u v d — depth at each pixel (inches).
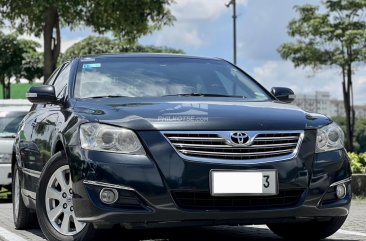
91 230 514.6
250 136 493.0
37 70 3695.9
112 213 482.9
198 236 614.5
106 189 485.4
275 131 500.4
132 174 481.7
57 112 587.8
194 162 482.9
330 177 510.9
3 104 1286.9
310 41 3885.3
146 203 481.1
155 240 587.2
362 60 3801.7
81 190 495.2
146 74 616.1
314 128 515.2
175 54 664.4
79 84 598.9
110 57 644.1
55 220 550.3
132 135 490.0
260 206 492.4
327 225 557.0
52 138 567.8
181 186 480.7
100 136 495.8
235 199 488.1
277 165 493.7
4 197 1253.1
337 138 525.3
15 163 714.8
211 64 654.5
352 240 585.9
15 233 669.9
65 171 541.6
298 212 499.8
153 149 485.1
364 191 1096.2
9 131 1203.2
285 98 634.2
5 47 3656.5
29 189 646.5
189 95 592.1
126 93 586.9
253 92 624.4
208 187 481.7
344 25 3777.1
